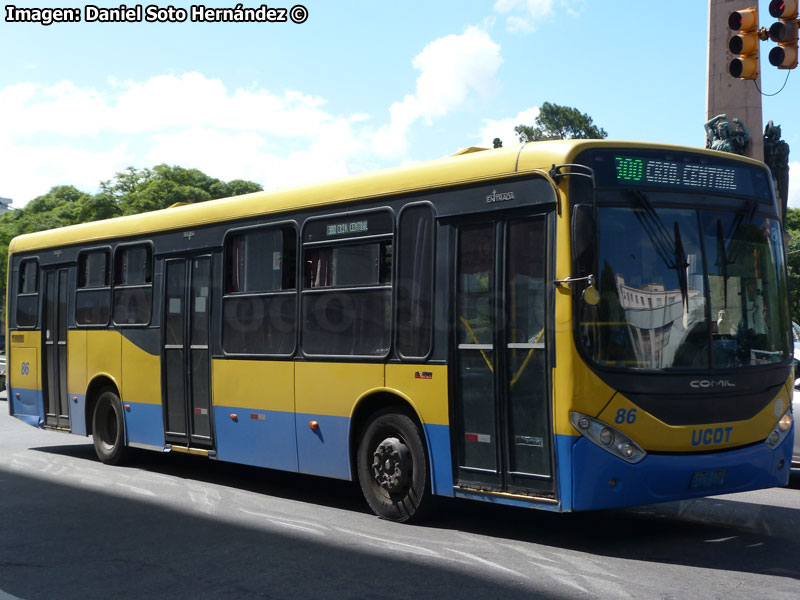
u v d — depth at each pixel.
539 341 6.88
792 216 57.53
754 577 6.09
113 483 10.51
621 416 6.60
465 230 7.55
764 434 7.20
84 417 12.45
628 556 6.72
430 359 7.72
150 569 6.54
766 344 7.36
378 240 8.30
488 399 7.26
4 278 50.69
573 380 6.58
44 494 9.73
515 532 7.64
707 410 6.88
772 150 17.69
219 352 10.06
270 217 9.55
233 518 8.33
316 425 8.80
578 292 6.64
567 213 6.75
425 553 6.84
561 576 6.12
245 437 9.68
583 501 6.55
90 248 12.43
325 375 8.71
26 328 13.71
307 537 7.45
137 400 11.42
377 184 8.38
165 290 11.00
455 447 7.50
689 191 7.16
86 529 7.94
